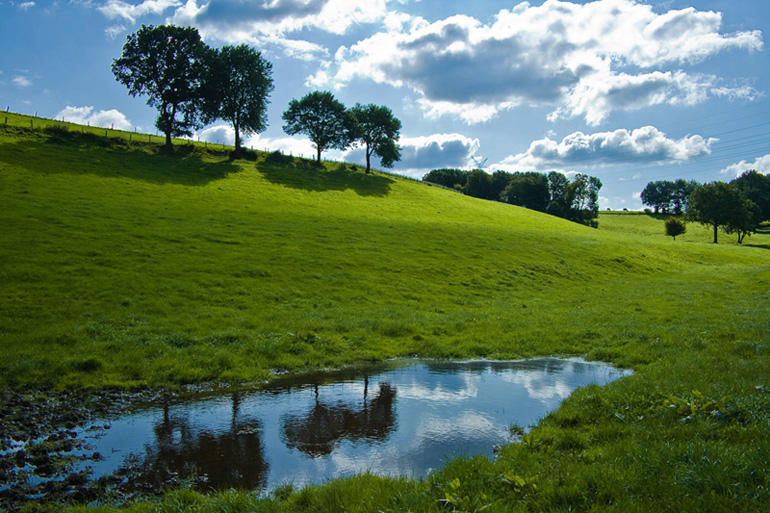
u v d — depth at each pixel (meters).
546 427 10.00
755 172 159.50
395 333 21.52
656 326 22.44
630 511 5.89
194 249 32.50
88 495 7.73
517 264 41.03
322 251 36.78
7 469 8.68
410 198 84.00
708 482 6.30
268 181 73.00
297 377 15.41
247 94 88.56
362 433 10.50
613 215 169.38
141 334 18.41
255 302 24.75
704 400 9.77
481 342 20.41
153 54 79.19
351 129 101.31
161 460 9.14
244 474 8.54
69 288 22.73
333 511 6.53
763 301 30.95
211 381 14.74
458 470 7.67
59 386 13.45
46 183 47.12
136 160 67.69
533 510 6.28
